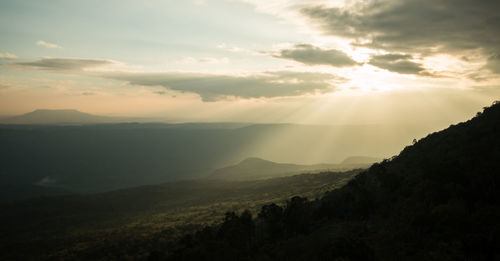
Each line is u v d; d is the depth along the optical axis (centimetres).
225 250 6025
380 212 6278
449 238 4225
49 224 16688
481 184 5225
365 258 4203
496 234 3847
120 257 8750
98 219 17738
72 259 8956
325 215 7294
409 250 4250
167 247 9231
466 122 8750
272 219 7138
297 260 5194
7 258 9994
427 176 6366
